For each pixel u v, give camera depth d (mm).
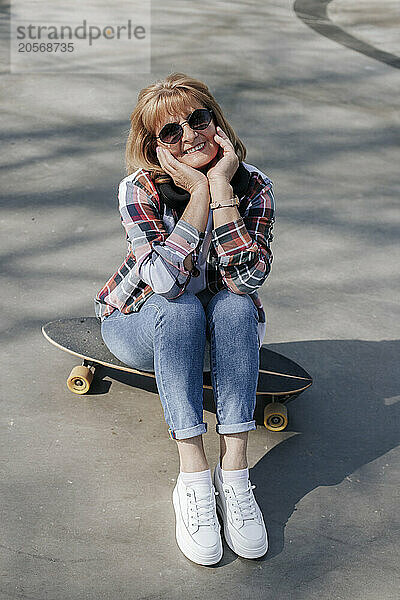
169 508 2354
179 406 2201
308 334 3219
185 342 2197
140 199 2375
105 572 2117
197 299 2271
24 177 4488
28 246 3775
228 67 6840
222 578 2123
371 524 2322
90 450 2553
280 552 2213
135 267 2352
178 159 2361
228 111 5727
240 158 2490
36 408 2721
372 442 2660
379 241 4047
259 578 2129
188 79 2363
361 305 3453
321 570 2160
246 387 2227
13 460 2488
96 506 2338
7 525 2246
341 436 2678
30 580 2076
